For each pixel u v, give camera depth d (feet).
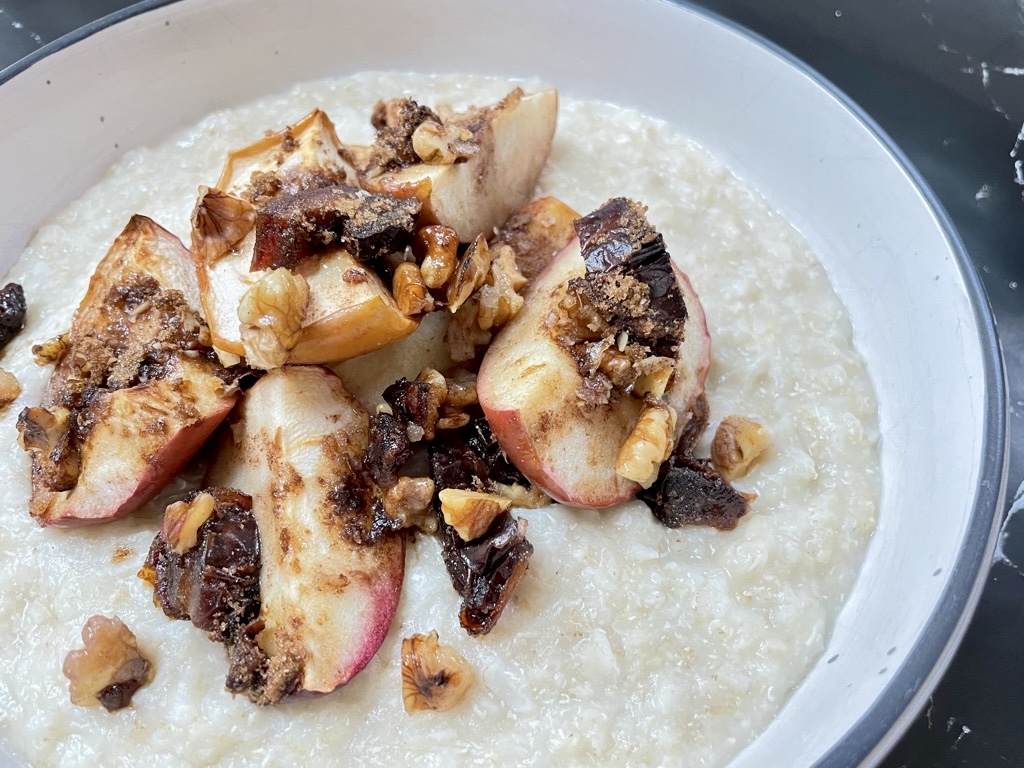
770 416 0.62
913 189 0.64
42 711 0.50
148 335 0.57
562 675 0.50
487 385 0.54
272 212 0.52
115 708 0.49
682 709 0.50
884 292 0.66
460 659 0.49
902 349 0.63
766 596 0.54
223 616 0.49
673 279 0.54
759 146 0.75
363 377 0.57
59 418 0.55
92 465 0.53
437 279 0.54
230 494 0.52
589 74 0.81
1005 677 0.58
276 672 0.47
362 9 0.80
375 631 0.50
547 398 0.53
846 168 0.69
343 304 0.51
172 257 0.61
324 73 0.83
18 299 0.66
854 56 0.88
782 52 0.72
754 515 0.57
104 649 0.48
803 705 0.51
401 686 0.49
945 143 0.82
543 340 0.55
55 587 0.54
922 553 0.52
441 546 0.54
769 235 0.72
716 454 0.59
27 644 0.53
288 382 0.53
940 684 0.57
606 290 0.53
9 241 0.72
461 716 0.49
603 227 0.55
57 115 0.73
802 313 0.67
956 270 0.60
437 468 0.53
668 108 0.79
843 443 0.61
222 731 0.49
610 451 0.55
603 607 0.52
